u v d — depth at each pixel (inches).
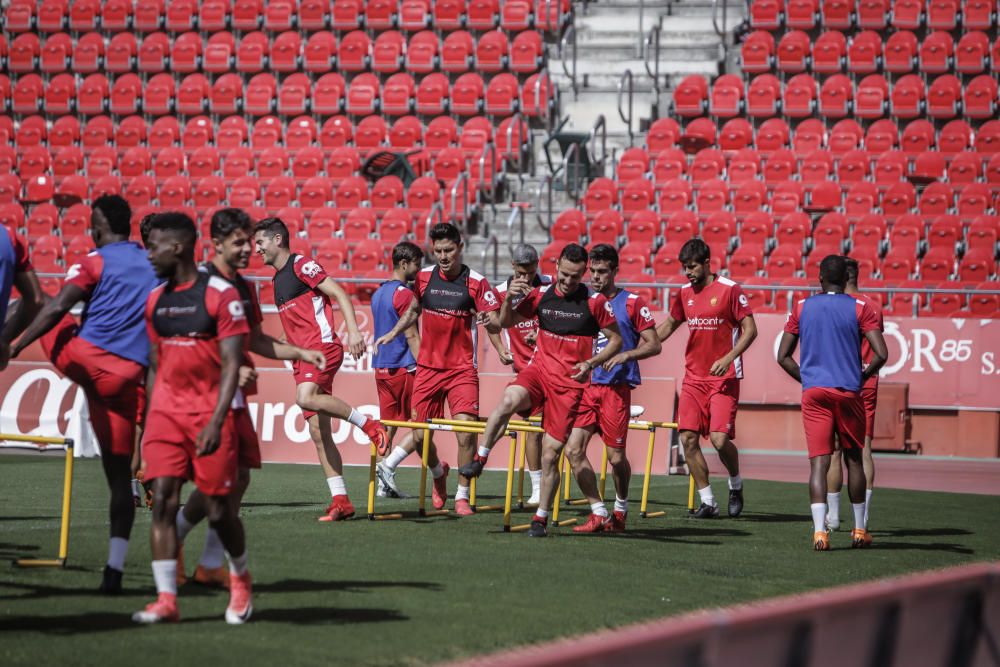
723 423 999.0
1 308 612.4
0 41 2768.2
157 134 2549.2
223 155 2466.8
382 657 483.2
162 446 532.4
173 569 538.6
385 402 1079.6
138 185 2377.0
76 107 2674.7
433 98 2475.4
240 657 475.5
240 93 2586.1
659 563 754.2
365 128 2423.7
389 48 2568.9
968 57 2361.0
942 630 365.7
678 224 2021.4
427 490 1178.0
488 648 505.0
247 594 542.0
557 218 2124.8
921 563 791.7
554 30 2637.8
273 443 1456.7
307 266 909.8
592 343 842.8
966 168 2154.3
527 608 594.2
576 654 244.2
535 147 2442.2
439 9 2620.6
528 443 1044.5
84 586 615.8
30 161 2524.6
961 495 1235.2
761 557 797.2
